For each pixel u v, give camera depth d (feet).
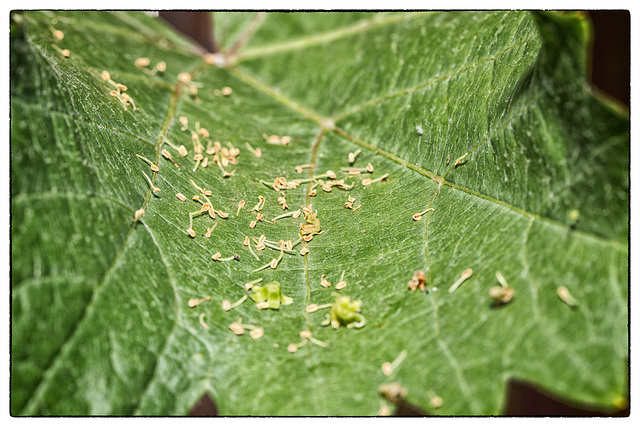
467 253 0.60
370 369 0.59
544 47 0.57
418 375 0.58
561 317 0.56
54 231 0.57
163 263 0.60
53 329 0.56
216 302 0.60
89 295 0.58
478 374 0.57
